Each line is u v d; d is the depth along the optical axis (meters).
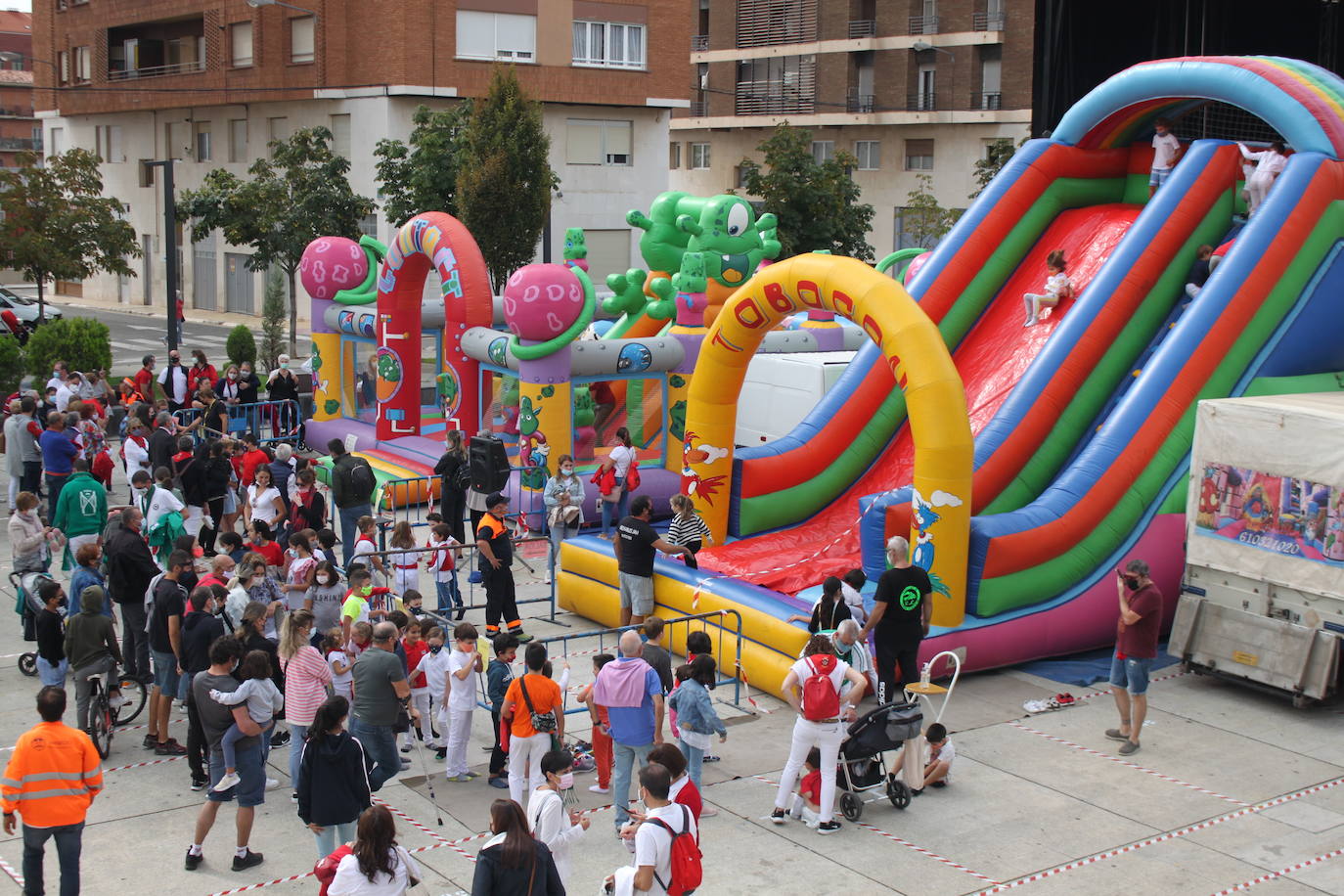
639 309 23.00
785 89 57.59
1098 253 17.38
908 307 13.53
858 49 54.38
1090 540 14.16
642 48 48.50
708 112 60.16
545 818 8.61
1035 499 14.98
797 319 24.67
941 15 52.66
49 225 40.03
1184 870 9.74
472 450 17.48
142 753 12.02
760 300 14.91
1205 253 16.14
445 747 12.01
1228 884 9.52
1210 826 10.46
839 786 10.71
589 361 19.31
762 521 16.38
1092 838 10.24
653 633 10.91
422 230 21.52
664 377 20.14
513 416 21.17
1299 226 15.02
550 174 35.19
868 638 12.66
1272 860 9.89
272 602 12.52
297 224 38.75
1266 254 14.98
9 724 12.55
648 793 8.04
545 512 19.23
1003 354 16.95
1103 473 14.33
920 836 10.28
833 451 16.84
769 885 9.50
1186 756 11.83
